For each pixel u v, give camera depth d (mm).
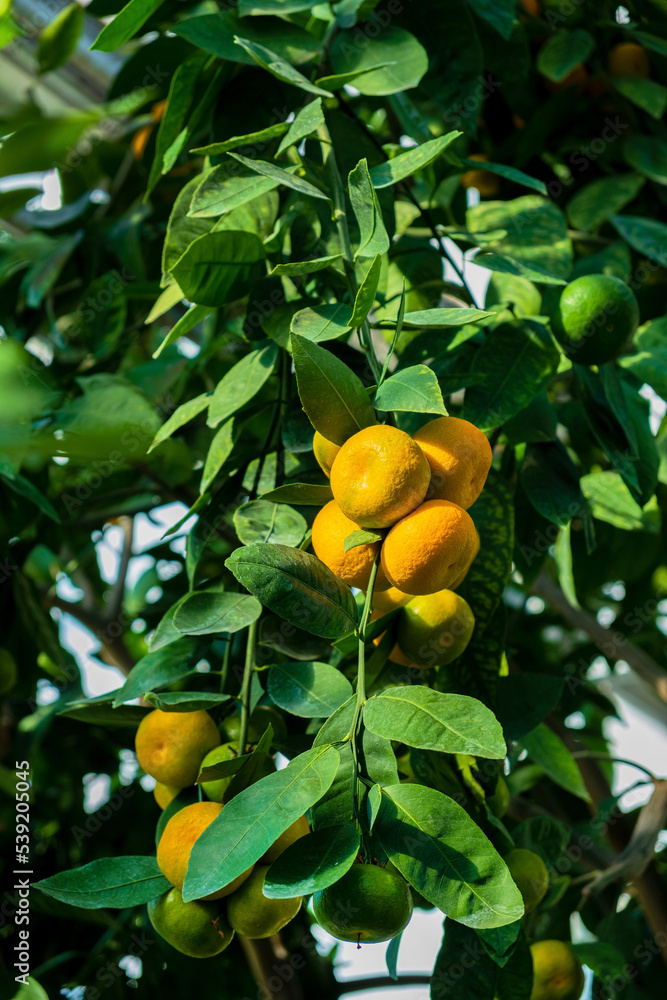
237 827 930
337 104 1239
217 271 1125
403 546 962
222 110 1231
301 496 1028
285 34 1215
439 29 1285
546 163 1607
